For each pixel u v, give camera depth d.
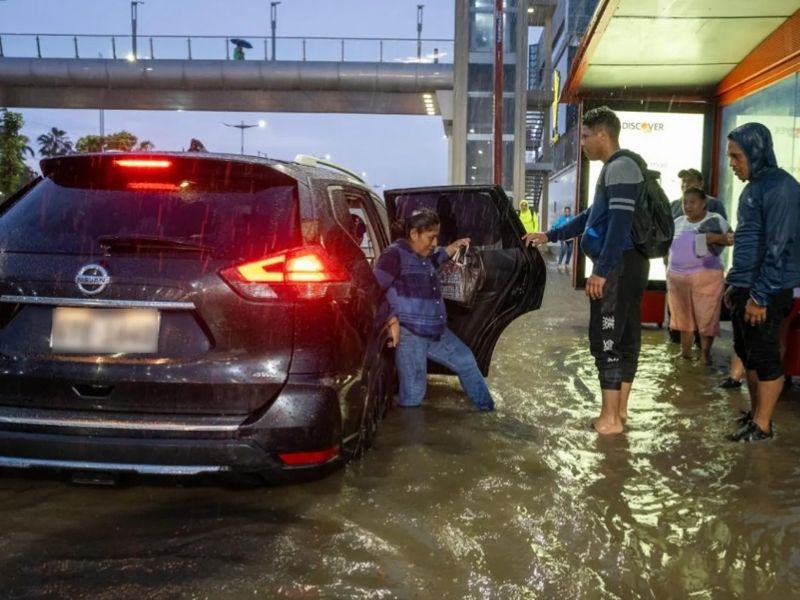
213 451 3.03
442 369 5.49
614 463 4.04
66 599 2.54
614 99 9.14
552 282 16.05
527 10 29.27
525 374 6.38
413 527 3.15
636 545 3.04
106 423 3.02
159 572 2.73
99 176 3.45
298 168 3.71
